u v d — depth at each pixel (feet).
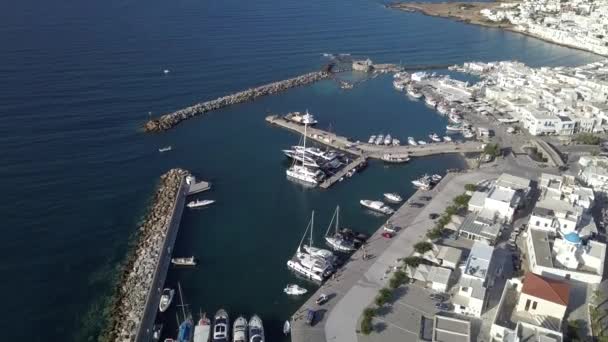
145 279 402.52
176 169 581.12
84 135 653.71
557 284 351.46
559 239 413.39
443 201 522.06
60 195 524.11
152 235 459.73
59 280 410.31
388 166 620.08
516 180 524.93
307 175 574.56
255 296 399.24
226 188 560.61
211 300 393.09
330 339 344.08
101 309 381.81
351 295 386.52
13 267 421.59
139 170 586.45
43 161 585.22
